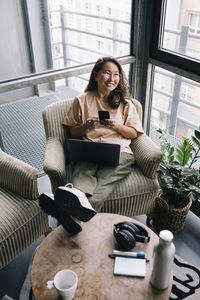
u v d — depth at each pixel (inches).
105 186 74.0
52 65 95.7
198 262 76.6
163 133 80.0
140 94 109.2
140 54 102.1
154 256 48.9
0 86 85.4
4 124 125.0
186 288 69.1
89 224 63.0
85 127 79.9
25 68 93.4
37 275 53.9
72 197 56.2
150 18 93.2
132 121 82.8
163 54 93.7
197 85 108.3
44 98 128.0
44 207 61.2
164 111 128.1
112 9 96.8
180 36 95.9
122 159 78.2
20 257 77.6
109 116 77.2
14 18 88.4
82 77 113.8
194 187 70.4
